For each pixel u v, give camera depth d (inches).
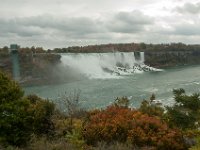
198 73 6801.2
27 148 615.2
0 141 633.0
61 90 4527.6
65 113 1131.3
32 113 743.1
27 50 6830.7
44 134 816.3
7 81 722.2
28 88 5014.8
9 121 665.6
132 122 855.7
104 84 5191.9
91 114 1005.2
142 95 3634.4
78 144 729.6
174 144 823.1
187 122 1051.3
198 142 858.1
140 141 808.9
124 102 1152.2
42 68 6609.3
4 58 6368.1
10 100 704.4
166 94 3595.0
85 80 6181.1
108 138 805.9
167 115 1090.7
